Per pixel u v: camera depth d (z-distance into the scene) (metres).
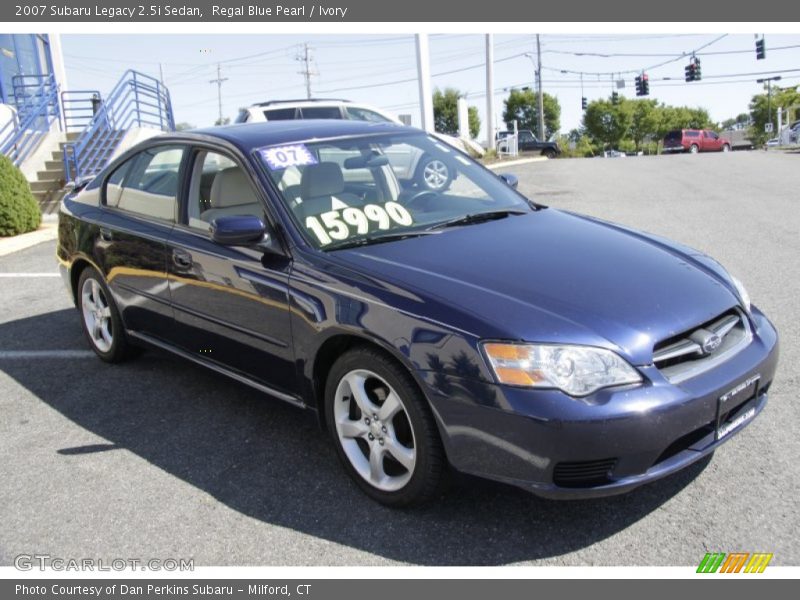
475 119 75.56
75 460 3.79
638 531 2.93
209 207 4.02
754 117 91.69
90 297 5.17
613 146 93.31
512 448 2.70
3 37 15.34
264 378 3.72
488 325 2.78
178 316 4.17
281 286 3.43
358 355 3.12
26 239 10.20
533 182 16.16
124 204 4.71
